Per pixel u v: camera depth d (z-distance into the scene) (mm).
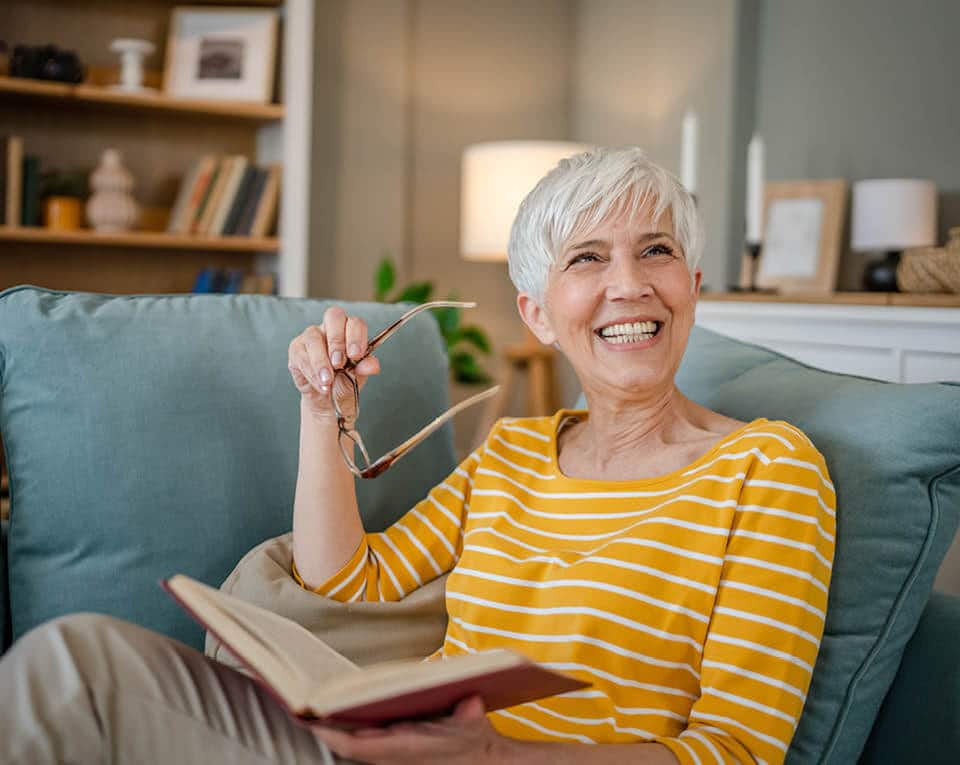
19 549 1312
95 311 1386
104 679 917
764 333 2539
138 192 4004
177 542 1322
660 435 1229
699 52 4184
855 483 1138
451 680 761
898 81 3555
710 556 1049
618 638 1061
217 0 3941
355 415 1223
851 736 1106
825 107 3799
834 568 1110
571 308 1221
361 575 1262
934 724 1099
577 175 1220
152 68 3967
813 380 1322
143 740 923
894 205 3326
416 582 1295
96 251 3955
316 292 4480
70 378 1324
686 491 1095
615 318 1191
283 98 3902
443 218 4789
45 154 3850
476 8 4797
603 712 1062
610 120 4742
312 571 1253
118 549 1307
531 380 4359
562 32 4988
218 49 3871
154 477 1322
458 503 1327
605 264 1216
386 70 4547
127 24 3922
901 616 1116
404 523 1328
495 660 765
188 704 941
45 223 3736
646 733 1043
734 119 4004
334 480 1239
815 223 3729
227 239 3846
